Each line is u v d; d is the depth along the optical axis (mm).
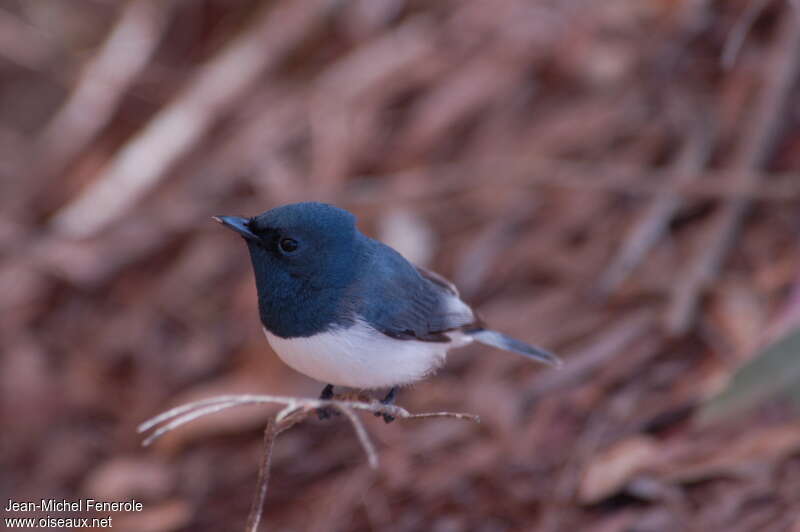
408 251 11680
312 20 14141
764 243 10750
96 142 14328
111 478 10984
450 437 9914
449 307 7977
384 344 7359
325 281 7172
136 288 12727
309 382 10922
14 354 12406
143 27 15000
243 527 10125
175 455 11039
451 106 12906
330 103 13398
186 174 13414
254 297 12133
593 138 12148
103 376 12102
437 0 13938
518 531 8984
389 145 12852
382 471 9805
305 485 10141
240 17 14844
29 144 14844
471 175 12242
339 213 7238
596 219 11523
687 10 12672
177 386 11734
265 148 13234
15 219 13719
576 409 9906
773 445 9008
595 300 10891
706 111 11891
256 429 10922
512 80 12922
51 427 11836
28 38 15461
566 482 9219
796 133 11383
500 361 10562
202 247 12789
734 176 11031
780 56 11656
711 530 8484
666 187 11312
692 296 10289
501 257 11578
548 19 13195
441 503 9406
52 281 12867
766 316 10039
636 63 12578
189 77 14547
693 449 9180
